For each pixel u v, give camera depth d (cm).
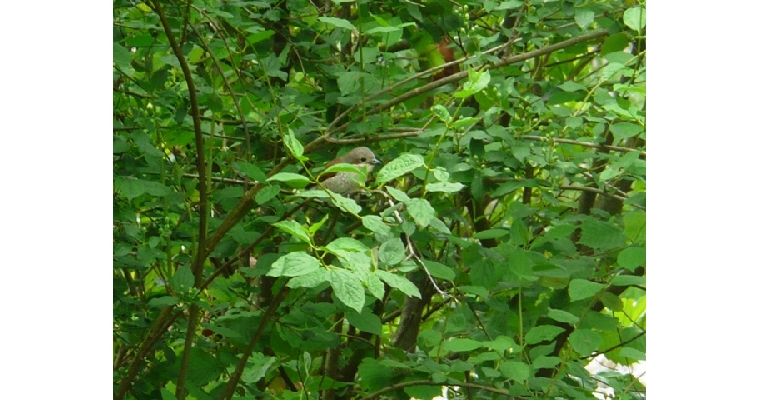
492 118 450
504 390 381
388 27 369
